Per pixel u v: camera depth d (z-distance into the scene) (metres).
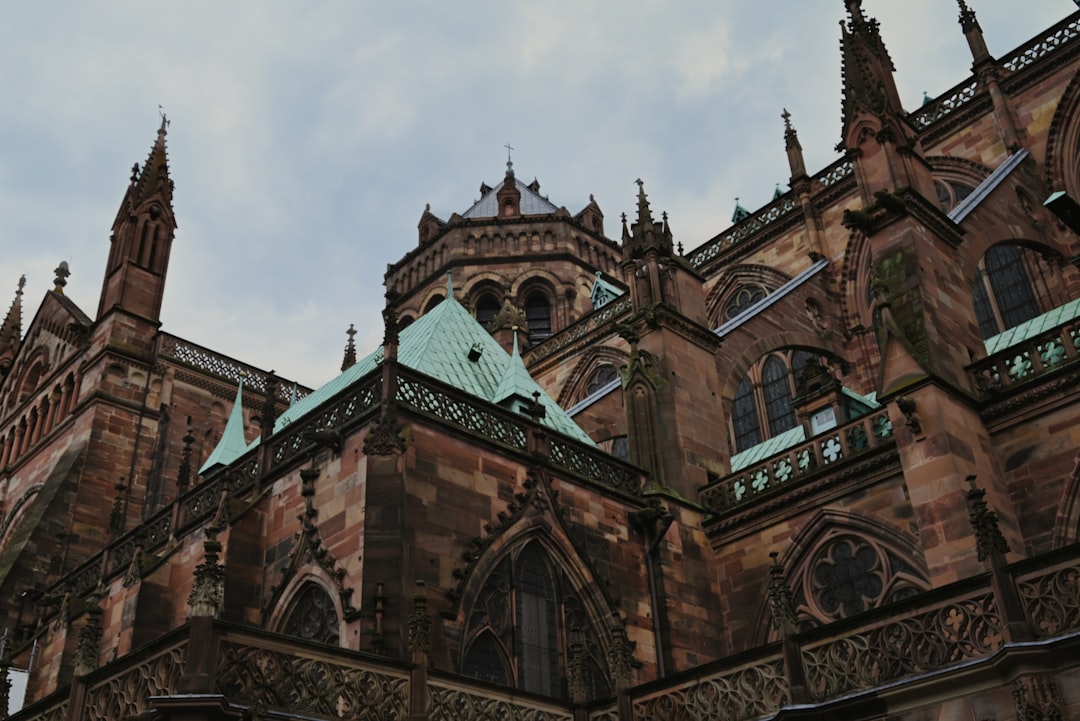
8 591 54.09
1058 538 30.77
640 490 40.72
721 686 26.28
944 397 32.25
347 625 29.23
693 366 44.88
